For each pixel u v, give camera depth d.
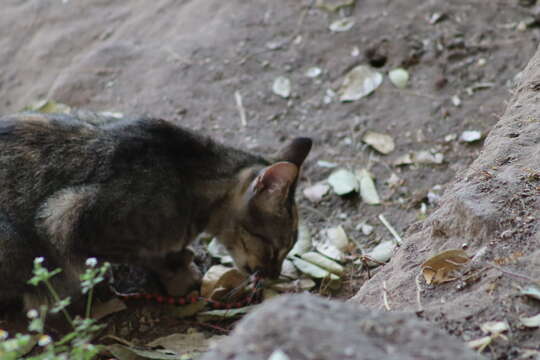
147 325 5.77
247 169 5.75
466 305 3.80
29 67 9.01
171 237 5.57
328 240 6.54
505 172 4.69
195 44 8.89
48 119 5.48
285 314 2.97
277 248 5.88
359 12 8.97
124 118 5.86
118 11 9.62
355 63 8.40
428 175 7.07
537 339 3.49
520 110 5.38
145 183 5.32
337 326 2.93
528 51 8.12
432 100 7.82
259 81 8.37
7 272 5.31
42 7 9.80
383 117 7.75
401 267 4.49
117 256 5.59
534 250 4.07
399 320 3.04
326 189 7.07
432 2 8.90
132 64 8.80
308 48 8.65
